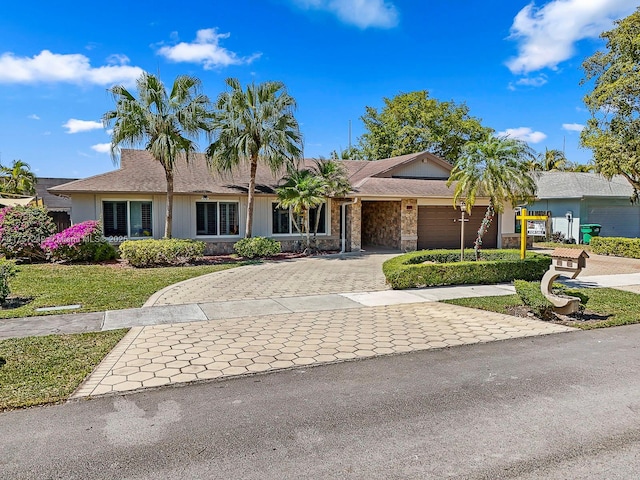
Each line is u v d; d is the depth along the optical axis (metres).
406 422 3.90
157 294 9.95
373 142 37.34
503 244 22.25
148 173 18.61
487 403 4.31
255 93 17.09
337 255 18.42
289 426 3.82
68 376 4.96
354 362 5.58
